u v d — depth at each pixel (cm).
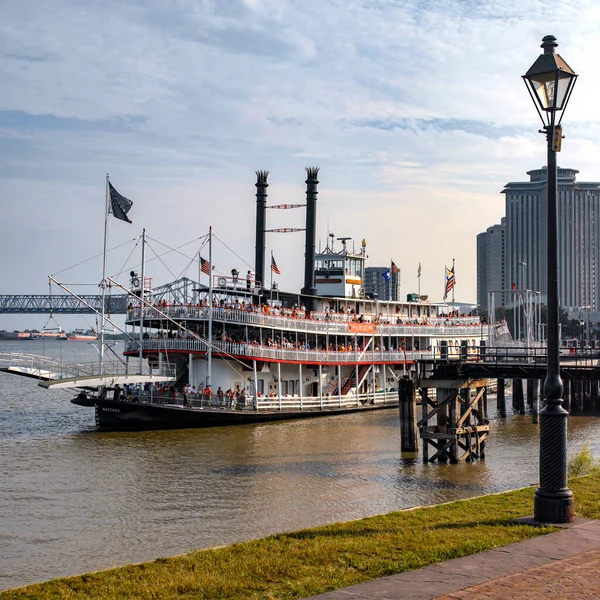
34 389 10662
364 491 3734
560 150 2130
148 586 1684
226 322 6219
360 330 7481
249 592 1623
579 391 7850
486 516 2248
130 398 5694
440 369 4681
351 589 1566
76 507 3400
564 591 1500
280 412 6353
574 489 2605
